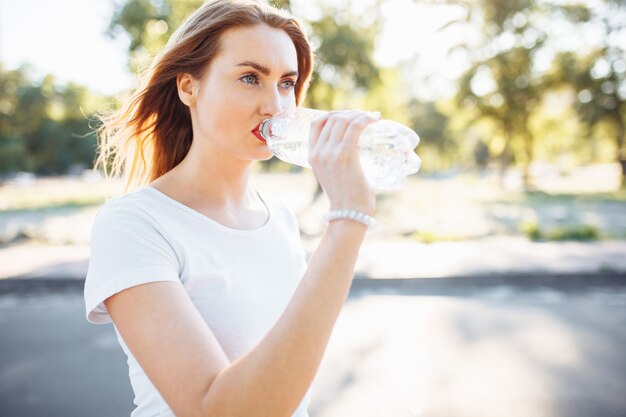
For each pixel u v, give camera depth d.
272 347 0.80
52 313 6.16
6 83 43.19
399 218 14.07
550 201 21.73
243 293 1.09
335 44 14.48
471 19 30.78
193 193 1.19
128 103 1.32
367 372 4.22
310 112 1.21
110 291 0.92
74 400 3.85
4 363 4.61
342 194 0.87
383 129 1.17
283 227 1.29
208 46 1.14
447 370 4.23
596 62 30.97
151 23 18.41
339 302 0.83
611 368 4.25
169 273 0.94
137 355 0.89
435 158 57.66
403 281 6.93
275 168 46.75
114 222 0.99
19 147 43.22
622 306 6.03
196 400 0.81
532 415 3.50
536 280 7.01
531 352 4.61
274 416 0.79
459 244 9.60
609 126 31.81
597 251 8.70
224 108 1.12
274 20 1.15
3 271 7.75
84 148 47.72
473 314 5.75
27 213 18.22
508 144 34.22
